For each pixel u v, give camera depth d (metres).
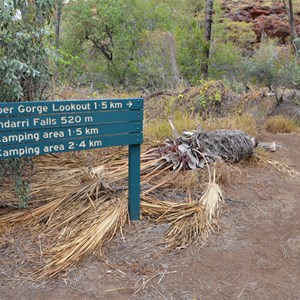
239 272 3.47
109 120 3.90
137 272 3.41
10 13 3.95
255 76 12.61
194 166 5.62
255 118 9.30
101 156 5.92
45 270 3.37
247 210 4.68
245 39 19.84
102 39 14.12
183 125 7.23
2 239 3.78
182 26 15.87
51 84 5.97
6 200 4.46
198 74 14.20
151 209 4.35
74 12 13.82
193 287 3.26
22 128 3.55
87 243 3.67
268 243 3.96
